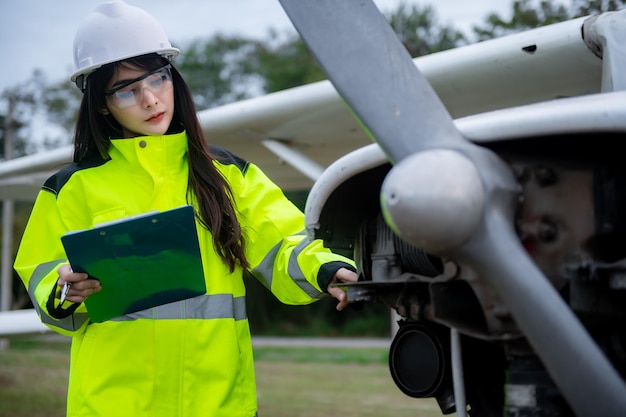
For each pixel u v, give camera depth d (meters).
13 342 19.41
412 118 1.80
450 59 3.85
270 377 10.27
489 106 4.33
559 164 1.76
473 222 1.60
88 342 2.35
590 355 1.60
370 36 1.91
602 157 1.77
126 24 2.39
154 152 2.40
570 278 1.72
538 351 1.63
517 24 7.31
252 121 4.92
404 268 1.99
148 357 2.31
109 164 2.45
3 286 20.19
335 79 1.90
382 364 12.48
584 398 1.60
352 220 2.15
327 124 4.94
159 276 2.11
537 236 1.74
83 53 2.41
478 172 1.64
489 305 1.74
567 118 1.67
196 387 2.33
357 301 2.10
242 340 2.45
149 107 2.38
